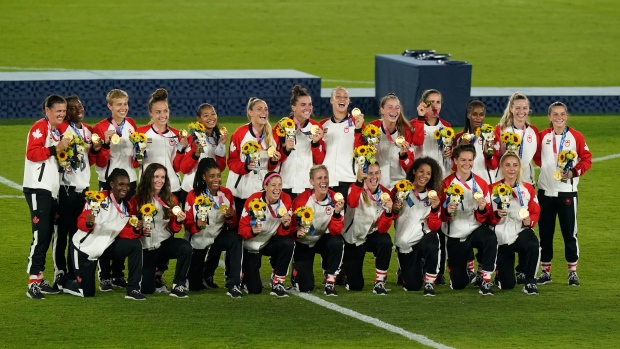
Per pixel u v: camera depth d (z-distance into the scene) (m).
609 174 28.27
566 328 15.92
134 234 17.09
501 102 36.78
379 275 17.89
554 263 20.17
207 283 18.12
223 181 26.55
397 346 14.97
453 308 16.94
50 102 17.02
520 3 62.78
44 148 17.05
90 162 17.94
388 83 35.66
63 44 50.34
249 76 35.84
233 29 55.31
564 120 18.67
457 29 56.47
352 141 18.73
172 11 58.84
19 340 15.08
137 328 15.66
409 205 17.92
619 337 15.51
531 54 50.88
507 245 18.00
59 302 16.98
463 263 18.09
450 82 33.47
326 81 43.56
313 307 16.89
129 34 53.19
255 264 17.62
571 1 63.34
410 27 56.84
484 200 17.50
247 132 18.17
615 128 34.75
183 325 15.83
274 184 17.16
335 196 17.16
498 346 15.02
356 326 15.88
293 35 54.38
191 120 34.50
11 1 58.56
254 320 16.12
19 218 22.86
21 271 18.94
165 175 17.09
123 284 18.08
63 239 17.70
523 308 17.00
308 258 17.83
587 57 50.38
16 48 48.94
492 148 18.69
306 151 18.55
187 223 17.38
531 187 18.05
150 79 34.72
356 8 60.94
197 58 48.47
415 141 19.22
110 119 18.27
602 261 20.25
